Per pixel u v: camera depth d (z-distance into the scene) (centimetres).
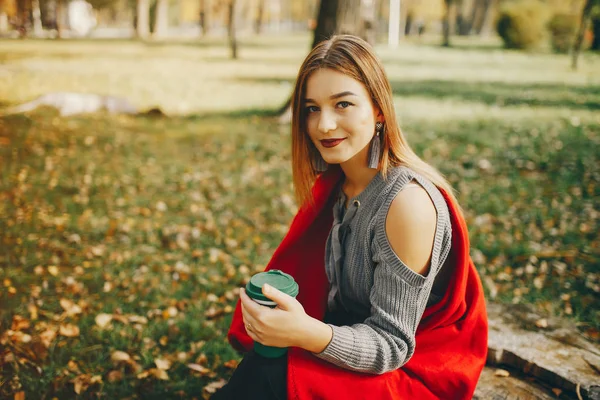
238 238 475
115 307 349
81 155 711
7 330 305
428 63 2152
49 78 1445
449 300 158
